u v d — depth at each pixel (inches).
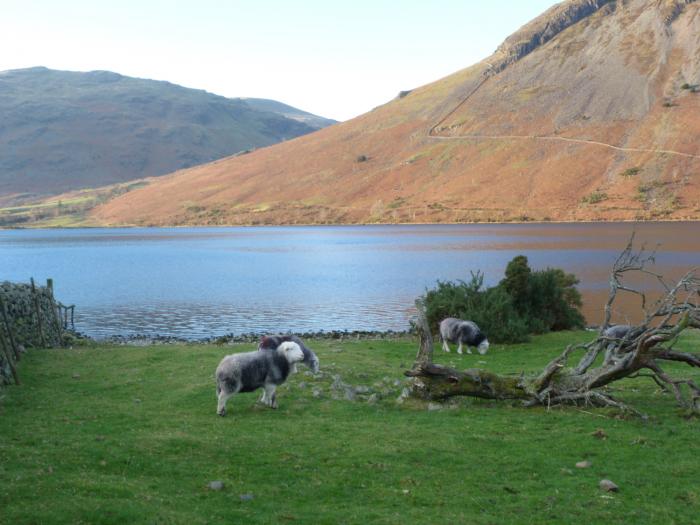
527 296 1137.4
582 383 597.9
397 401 614.5
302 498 373.4
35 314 1063.6
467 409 589.6
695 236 4982.8
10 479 374.0
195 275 3152.1
